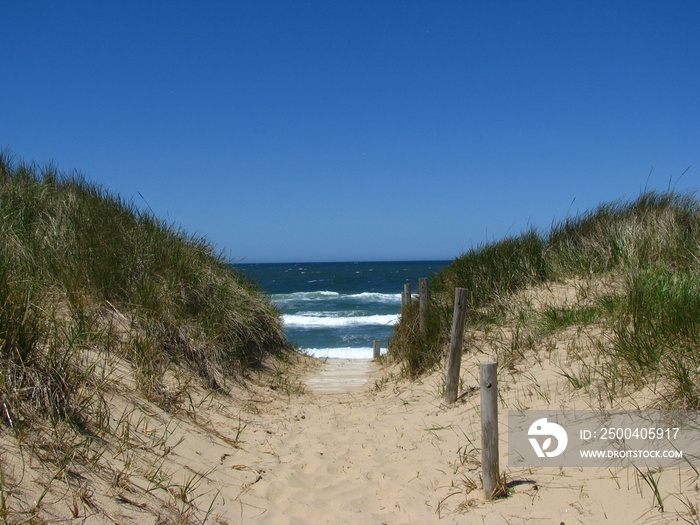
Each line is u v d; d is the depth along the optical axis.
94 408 3.88
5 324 3.61
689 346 4.20
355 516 3.55
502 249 9.17
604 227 8.75
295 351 10.05
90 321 5.14
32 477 2.90
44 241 6.18
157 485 3.36
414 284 43.81
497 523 3.15
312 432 5.36
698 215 7.76
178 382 5.36
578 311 6.51
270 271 63.88
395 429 5.35
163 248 7.19
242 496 3.69
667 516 2.80
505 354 6.24
